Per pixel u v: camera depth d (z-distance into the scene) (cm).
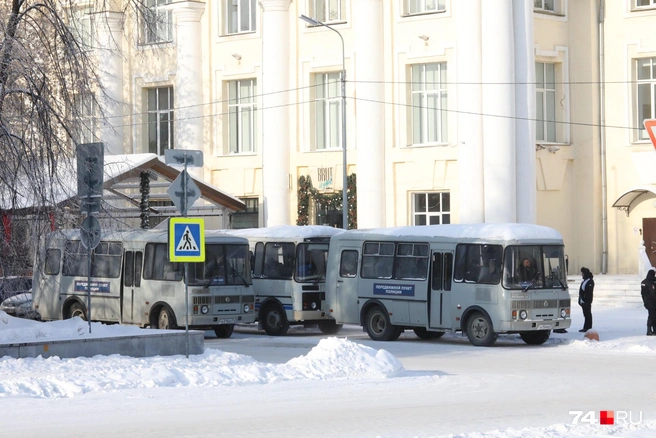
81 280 3772
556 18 5016
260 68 5472
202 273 3388
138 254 3581
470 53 4812
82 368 2206
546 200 4984
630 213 4947
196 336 2597
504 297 3028
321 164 5291
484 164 4794
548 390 1970
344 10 5228
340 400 1816
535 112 4847
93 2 2817
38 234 2611
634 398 1845
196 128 5634
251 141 5566
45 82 2502
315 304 3550
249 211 5578
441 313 3173
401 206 5059
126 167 4125
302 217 5319
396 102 5059
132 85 5778
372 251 3381
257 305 3644
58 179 2528
